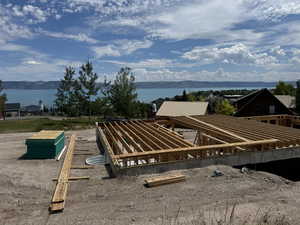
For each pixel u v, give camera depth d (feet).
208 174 20.17
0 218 12.98
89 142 38.93
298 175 26.48
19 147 35.45
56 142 29.32
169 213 13.16
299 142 25.70
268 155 24.52
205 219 12.34
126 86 67.15
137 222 12.19
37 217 13.08
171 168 21.08
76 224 12.16
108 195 16.26
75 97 65.67
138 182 18.63
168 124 46.34
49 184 19.11
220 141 26.58
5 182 18.98
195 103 85.71
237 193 16.07
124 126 37.45
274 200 14.82
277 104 78.38
